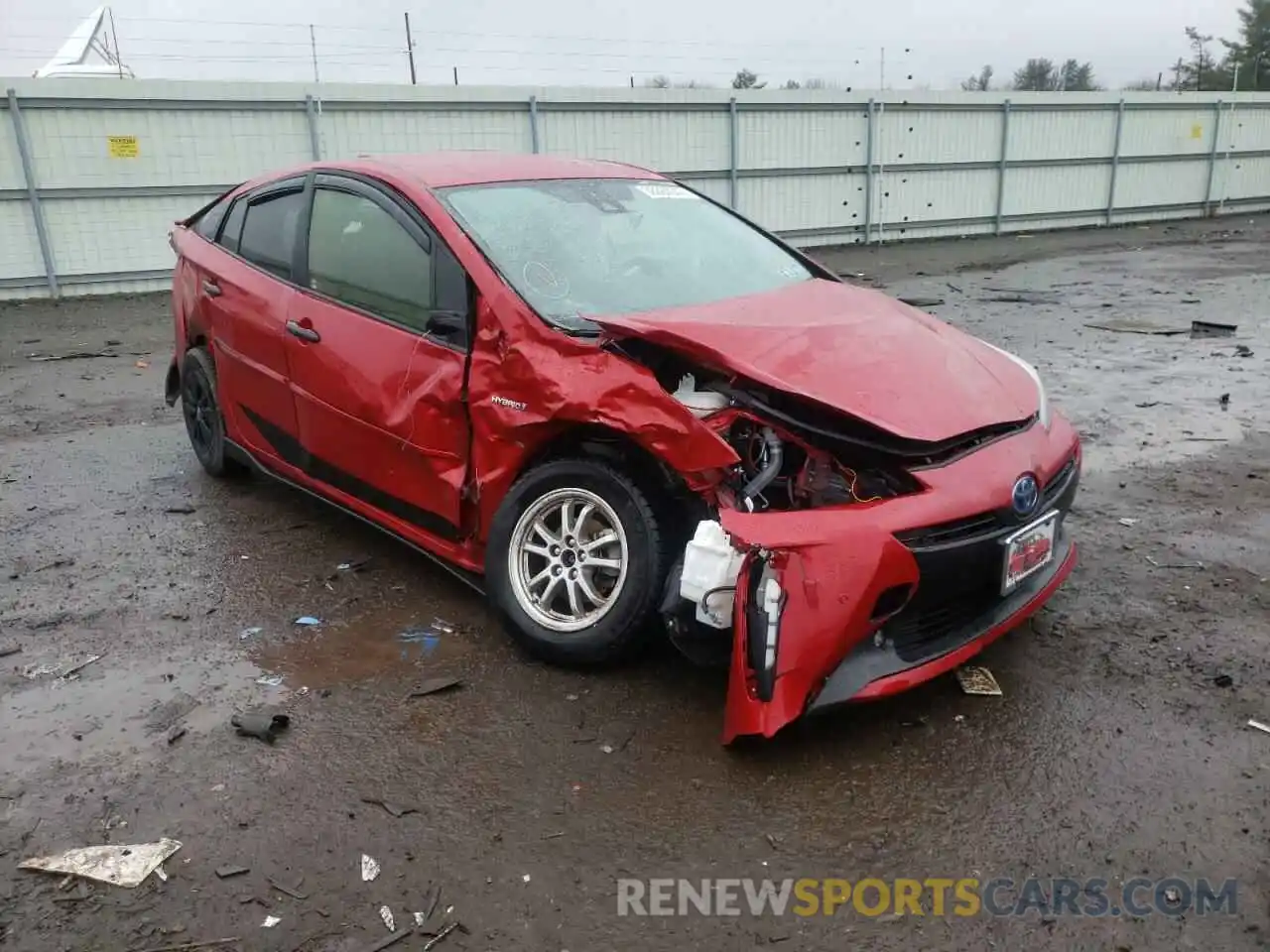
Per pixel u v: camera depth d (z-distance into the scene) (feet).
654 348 11.30
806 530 9.82
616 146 63.57
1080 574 14.66
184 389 19.84
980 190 78.18
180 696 11.75
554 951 7.91
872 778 9.98
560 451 12.07
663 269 14.06
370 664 12.42
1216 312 39.42
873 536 9.86
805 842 9.11
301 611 13.94
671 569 11.18
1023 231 81.41
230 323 17.07
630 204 15.34
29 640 13.19
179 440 23.06
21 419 25.36
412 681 11.98
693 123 65.72
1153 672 11.85
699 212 16.16
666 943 7.98
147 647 12.97
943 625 10.87
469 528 13.04
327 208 15.38
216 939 8.05
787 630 9.78
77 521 17.67
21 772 10.32
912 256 66.44
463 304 12.67
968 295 46.91
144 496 18.98
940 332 13.46
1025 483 10.96
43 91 48.65
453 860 8.95
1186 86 184.96
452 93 57.72
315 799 9.82
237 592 14.57
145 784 10.09
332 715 11.30
